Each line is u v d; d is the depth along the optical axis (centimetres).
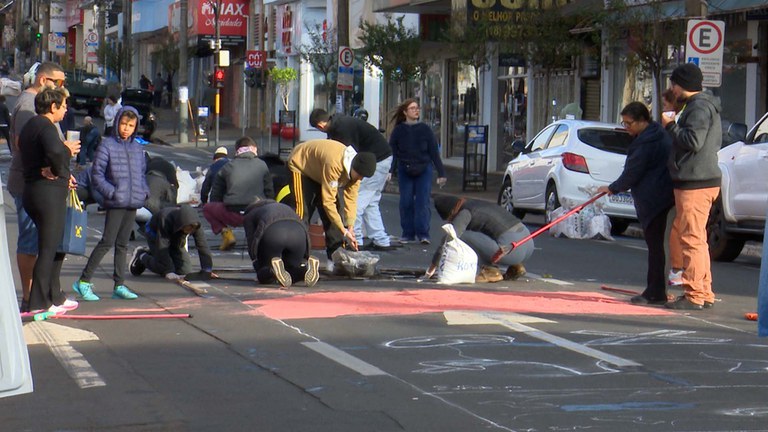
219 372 1786
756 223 3341
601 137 4219
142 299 2483
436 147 3738
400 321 2219
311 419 1504
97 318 2230
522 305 2430
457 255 2752
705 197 2392
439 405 1580
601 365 1847
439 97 8588
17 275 2869
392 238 3850
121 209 2453
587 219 4103
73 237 2230
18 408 1562
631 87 6225
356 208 3306
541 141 4628
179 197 4309
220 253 3409
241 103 13012
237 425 1475
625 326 2206
